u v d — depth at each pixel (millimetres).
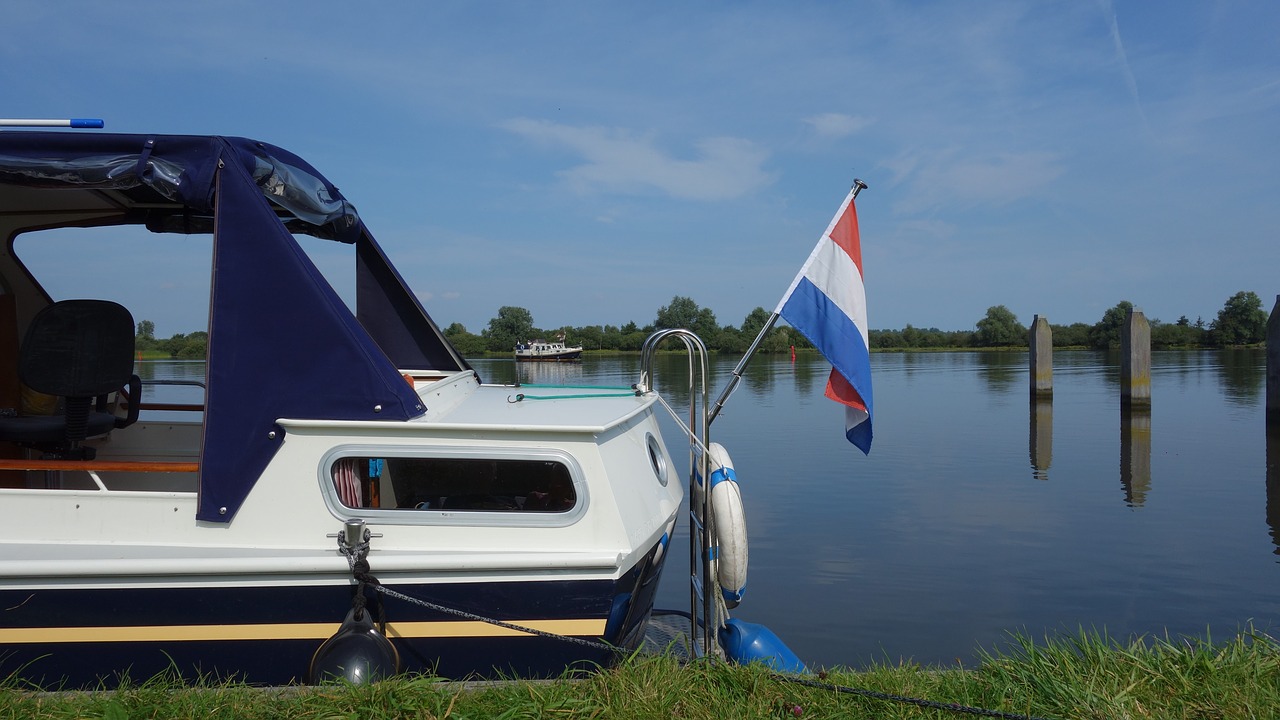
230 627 3883
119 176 4000
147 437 6031
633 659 4184
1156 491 11547
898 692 4129
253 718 3553
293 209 4602
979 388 28625
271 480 3986
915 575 7922
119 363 4824
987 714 3742
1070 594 7410
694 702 3871
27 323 5887
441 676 4016
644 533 4215
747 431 17375
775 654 4902
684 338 5113
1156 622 6746
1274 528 9547
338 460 4008
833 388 5410
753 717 3748
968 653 6148
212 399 3969
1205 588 7523
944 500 11094
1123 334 18703
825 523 9930
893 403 23531
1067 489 11742
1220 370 35219
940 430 17734
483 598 3965
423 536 3996
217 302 3986
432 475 4148
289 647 3926
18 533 4000
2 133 3980
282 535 3980
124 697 3646
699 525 5285
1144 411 18531
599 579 3961
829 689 4023
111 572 3750
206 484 3951
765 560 8469
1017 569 8102
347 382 4012
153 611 3834
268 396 3984
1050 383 21469
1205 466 13297
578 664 4070
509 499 4168
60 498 3994
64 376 4672
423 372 6098
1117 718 3662
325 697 3650
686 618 6531
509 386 6184
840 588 7617
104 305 4777
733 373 5148
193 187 3982
